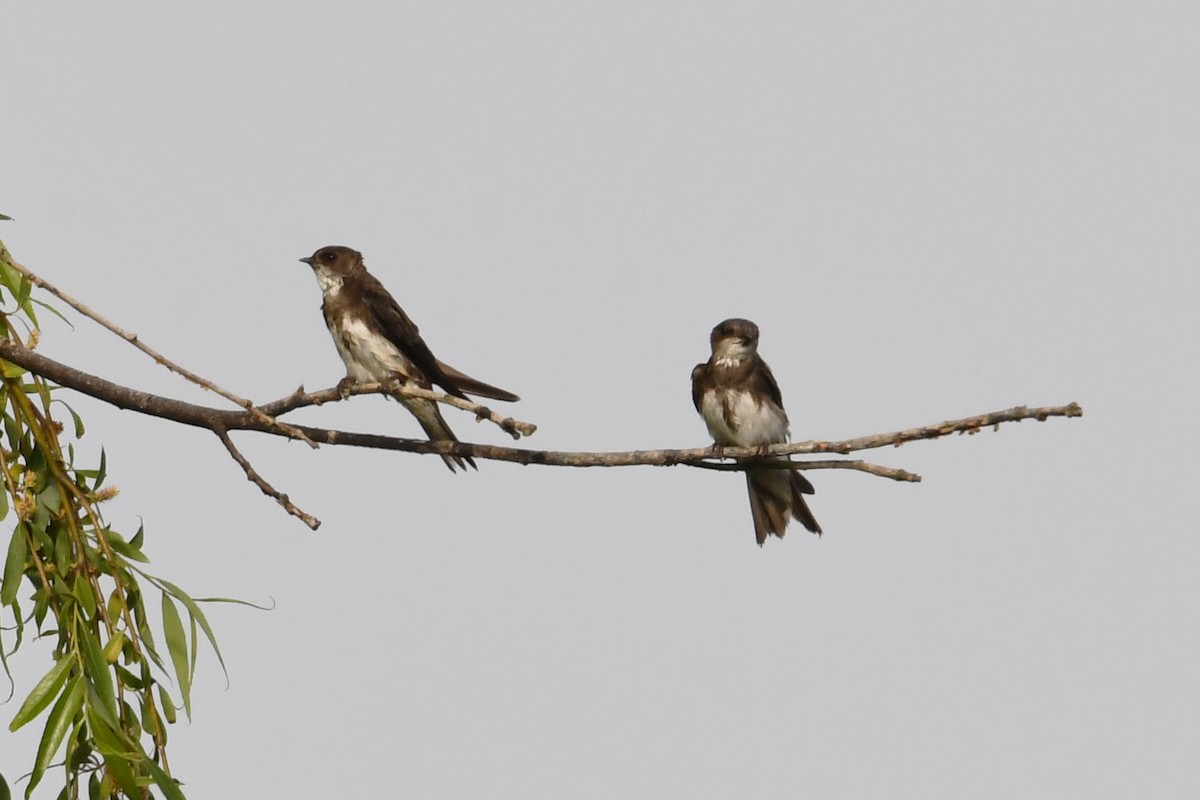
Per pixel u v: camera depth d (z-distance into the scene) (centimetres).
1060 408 966
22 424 1116
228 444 1119
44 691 998
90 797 999
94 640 1016
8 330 1170
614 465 1136
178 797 968
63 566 1062
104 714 991
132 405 1141
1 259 1063
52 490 1088
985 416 981
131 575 1071
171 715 1034
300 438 1108
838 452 1037
